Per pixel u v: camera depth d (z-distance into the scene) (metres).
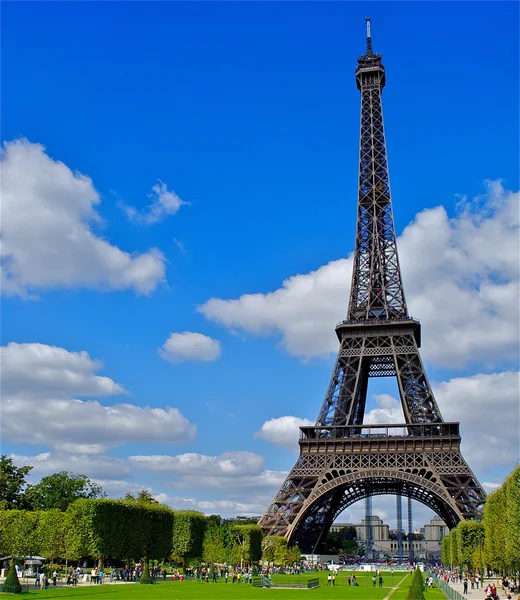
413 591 128.88
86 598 142.62
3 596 144.50
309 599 154.25
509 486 182.75
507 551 184.12
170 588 184.62
